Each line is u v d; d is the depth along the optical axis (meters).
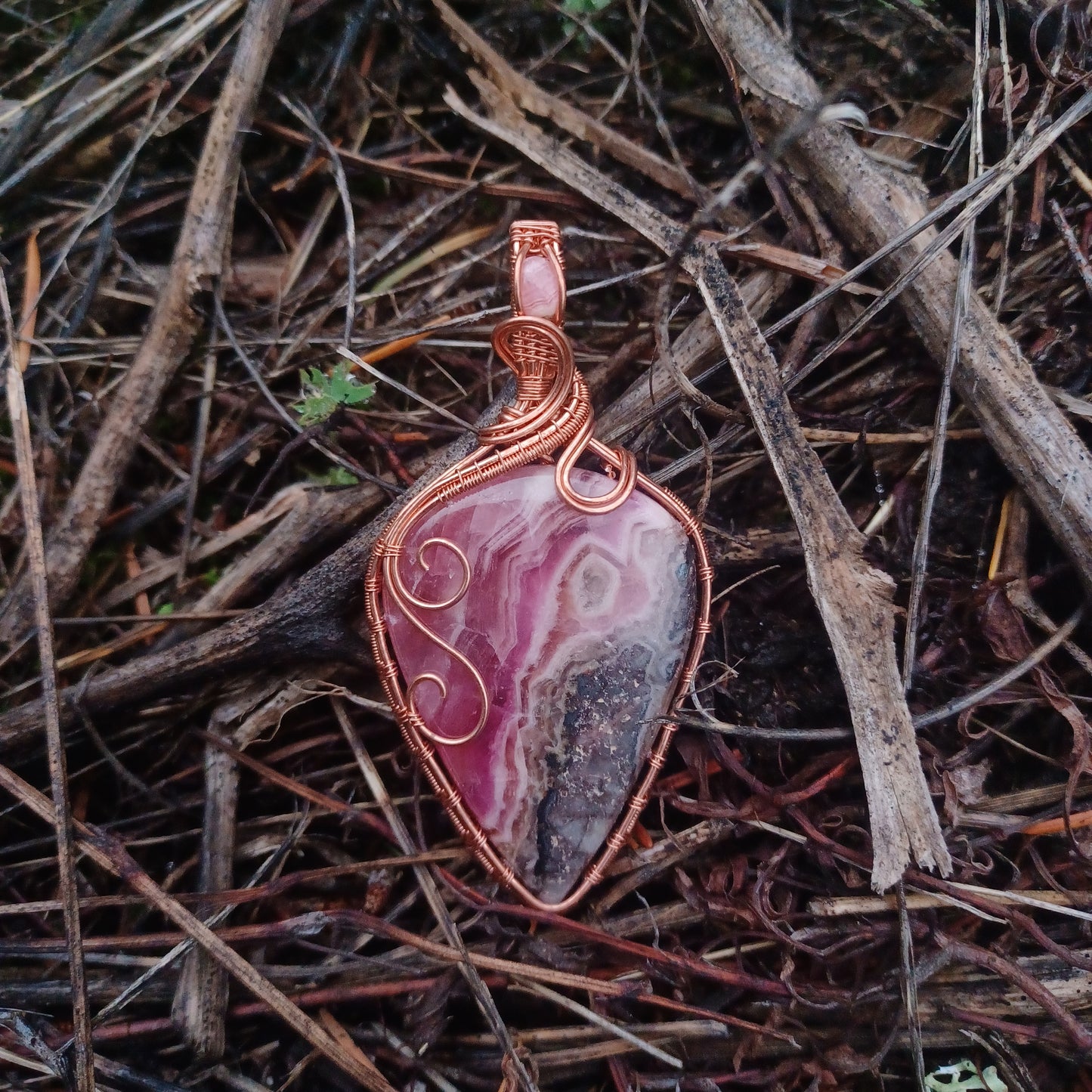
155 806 0.16
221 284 0.16
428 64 0.17
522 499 0.15
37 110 0.17
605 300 0.17
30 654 0.16
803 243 0.16
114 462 0.16
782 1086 0.15
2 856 0.15
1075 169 0.16
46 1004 0.15
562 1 0.17
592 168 0.17
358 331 0.17
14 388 0.15
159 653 0.15
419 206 0.17
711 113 0.17
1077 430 0.16
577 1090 0.15
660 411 0.16
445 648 0.15
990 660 0.15
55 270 0.16
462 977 0.15
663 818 0.15
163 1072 0.14
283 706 0.16
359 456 0.17
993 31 0.16
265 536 0.16
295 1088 0.15
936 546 0.16
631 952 0.15
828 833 0.15
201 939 0.14
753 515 0.16
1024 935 0.15
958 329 0.15
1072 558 0.15
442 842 0.16
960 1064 0.15
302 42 0.17
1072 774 0.15
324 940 0.15
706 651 0.16
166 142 0.17
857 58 0.17
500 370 0.17
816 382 0.16
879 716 0.15
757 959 0.15
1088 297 0.16
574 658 0.15
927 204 0.16
